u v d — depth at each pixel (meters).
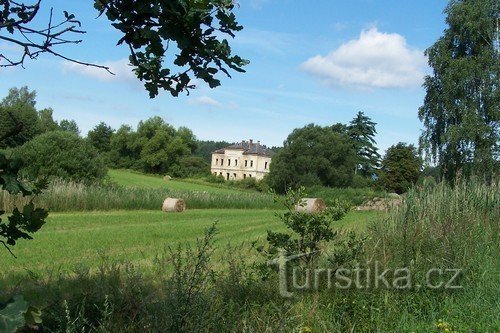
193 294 4.45
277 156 71.69
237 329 4.67
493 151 32.91
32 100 87.75
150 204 31.11
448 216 9.62
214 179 89.88
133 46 2.77
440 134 35.19
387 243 7.53
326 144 69.94
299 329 4.80
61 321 4.05
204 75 2.75
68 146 35.06
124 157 107.25
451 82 34.28
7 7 2.58
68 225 19.02
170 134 106.56
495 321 5.45
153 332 4.13
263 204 37.94
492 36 34.59
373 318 5.45
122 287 5.11
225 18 2.59
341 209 6.48
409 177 68.81
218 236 16.06
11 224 2.50
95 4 2.63
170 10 2.47
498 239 9.45
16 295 1.97
